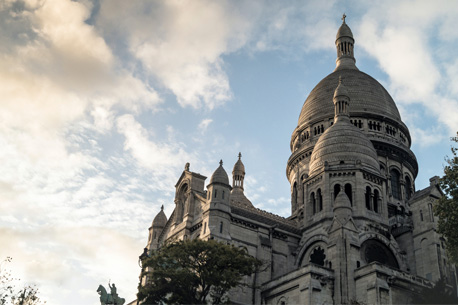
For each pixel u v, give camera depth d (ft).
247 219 277.44
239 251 222.07
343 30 434.71
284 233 285.84
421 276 256.73
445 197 213.46
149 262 216.74
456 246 205.26
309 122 371.76
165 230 311.06
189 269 224.33
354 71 396.98
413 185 355.36
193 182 296.30
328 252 250.98
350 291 234.99
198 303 213.25
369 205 282.15
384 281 230.68
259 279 263.49
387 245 267.59
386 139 350.43
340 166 287.28
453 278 256.52
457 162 214.07
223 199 271.69
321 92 386.73
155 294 212.02
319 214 283.59
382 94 377.09
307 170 353.92
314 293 232.12
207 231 261.24
